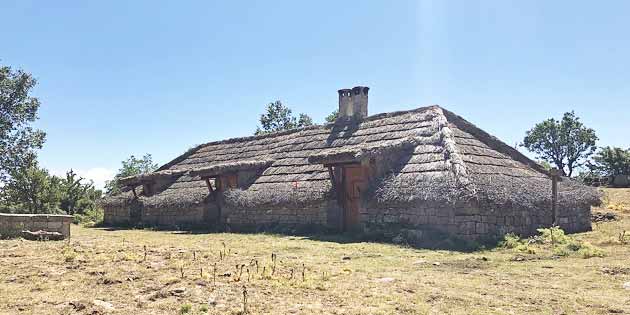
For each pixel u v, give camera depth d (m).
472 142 17.83
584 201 17.19
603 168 41.53
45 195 31.94
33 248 12.05
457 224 13.62
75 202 34.19
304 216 18.05
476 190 13.60
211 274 8.70
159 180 25.97
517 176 16.84
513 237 13.80
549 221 15.89
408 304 6.77
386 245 13.56
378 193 15.18
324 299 7.07
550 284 8.09
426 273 9.11
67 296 7.27
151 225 24.39
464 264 10.23
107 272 8.92
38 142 37.94
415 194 14.28
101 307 6.66
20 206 31.16
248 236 16.97
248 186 20.91
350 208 17.55
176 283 8.02
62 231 15.38
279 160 22.03
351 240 14.90
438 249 12.92
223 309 6.61
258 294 7.34
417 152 16.41
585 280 8.41
